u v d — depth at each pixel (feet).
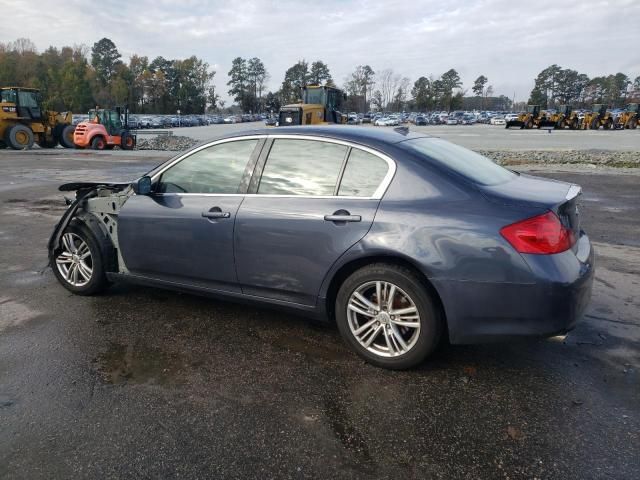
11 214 27.66
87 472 7.65
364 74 383.45
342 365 10.94
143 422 8.87
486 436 8.48
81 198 14.79
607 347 11.63
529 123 173.47
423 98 396.98
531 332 9.49
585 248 10.82
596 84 428.15
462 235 9.62
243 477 7.55
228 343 12.00
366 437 8.48
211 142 12.89
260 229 11.56
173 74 395.14
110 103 349.82
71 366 10.85
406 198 10.29
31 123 80.64
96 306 14.32
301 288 11.39
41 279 16.65
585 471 7.64
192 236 12.58
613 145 83.92
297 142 11.76
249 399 9.61
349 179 10.98
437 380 10.29
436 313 10.09
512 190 10.36
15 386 10.02
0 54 324.19
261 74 426.92
